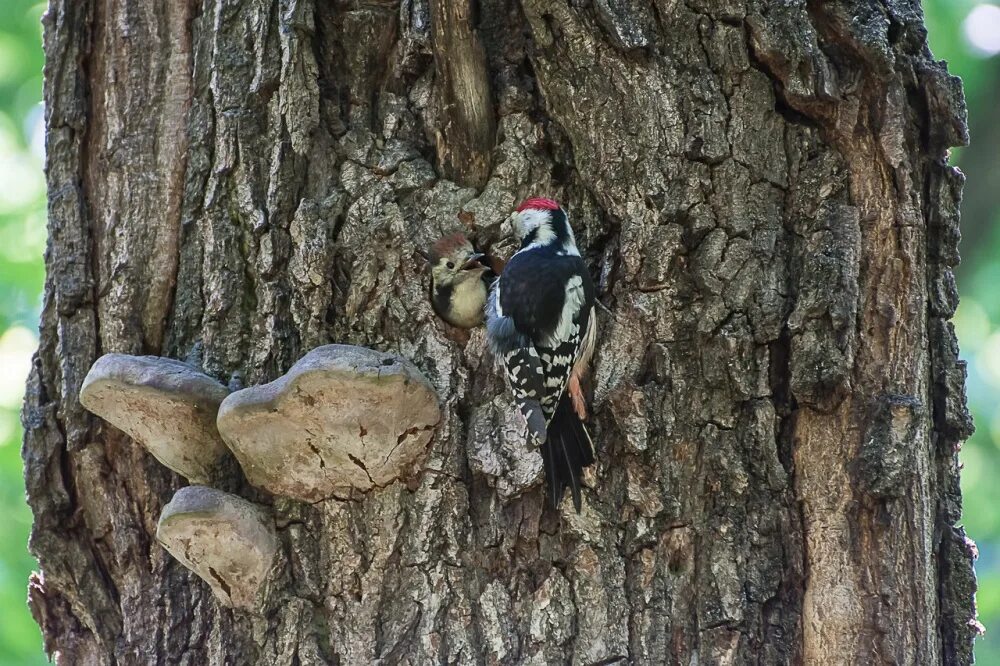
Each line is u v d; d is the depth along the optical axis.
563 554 8.59
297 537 8.70
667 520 8.62
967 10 17.94
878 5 9.12
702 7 9.01
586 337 8.90
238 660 8.65
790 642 8.52
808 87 8.88
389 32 9.57
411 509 8.66
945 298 9.31
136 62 9.67
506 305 9.05
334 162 9.31
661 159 8.95
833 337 8.70
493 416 8.86
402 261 9.11
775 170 8.99
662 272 8.84
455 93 9.20
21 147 17.44
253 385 8.83
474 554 8.62
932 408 9.19
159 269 9.33
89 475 9.18
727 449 8.70
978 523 18.06
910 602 8.48
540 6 9.04
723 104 8.98
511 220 9.34
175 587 8.94
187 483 9.05
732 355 8.70
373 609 8.53
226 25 9.47
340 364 7.96
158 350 9.31
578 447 8.74
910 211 8.96
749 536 8.63
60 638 9.33
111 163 9.58
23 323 16.58
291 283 9.00
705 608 8.50
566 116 9.16
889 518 8.51
